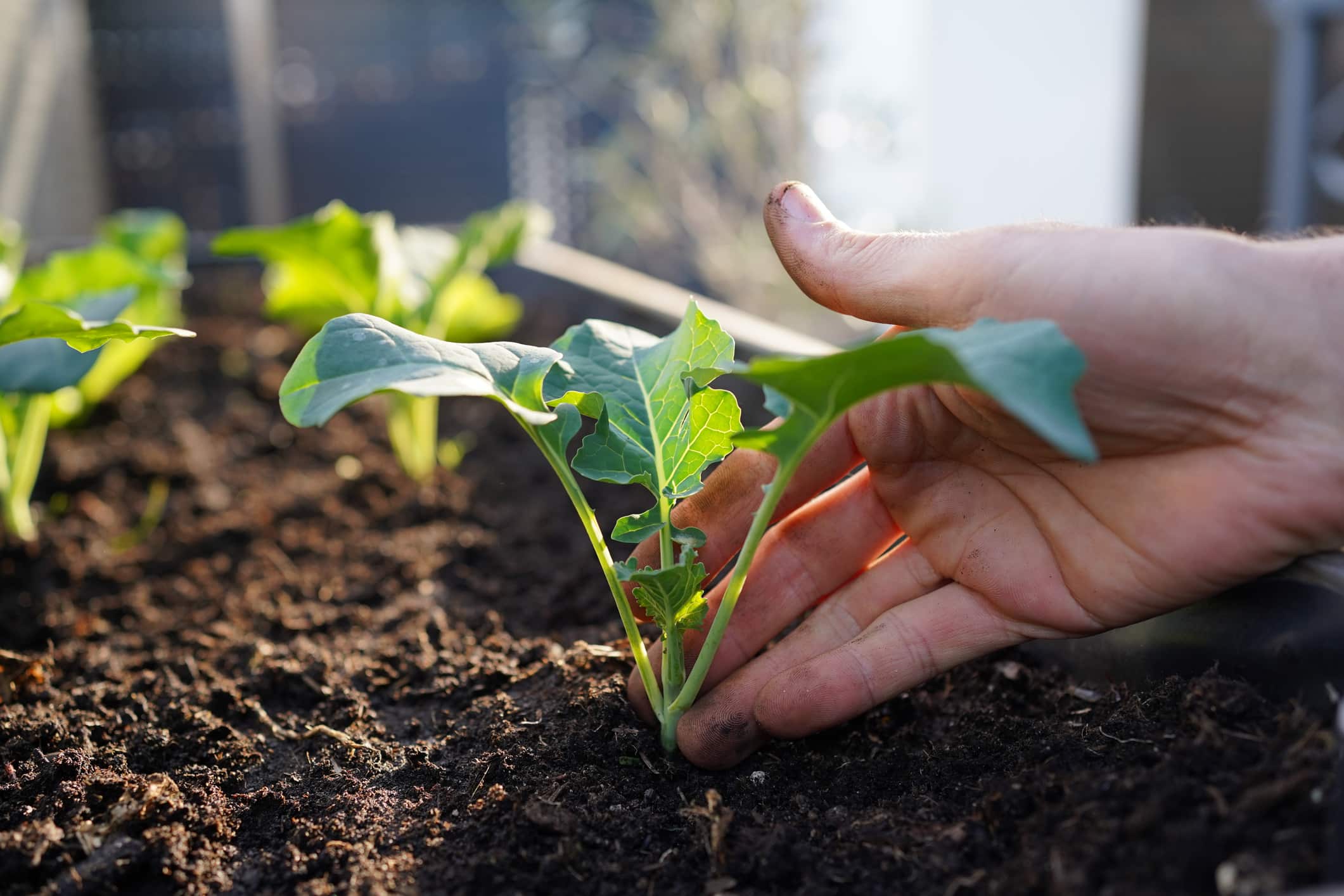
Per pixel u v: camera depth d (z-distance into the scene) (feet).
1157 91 4.12
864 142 4.49
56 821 1.14
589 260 2.86
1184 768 1.03
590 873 1.07
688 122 4.66
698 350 1.19
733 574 1.12
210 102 4.26
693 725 1.18
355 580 1.66
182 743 1.25
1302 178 2.89
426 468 1.97
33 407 1.71
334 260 1.87
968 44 4.58
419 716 1.32
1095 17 4.09
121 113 4.12
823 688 1.18
